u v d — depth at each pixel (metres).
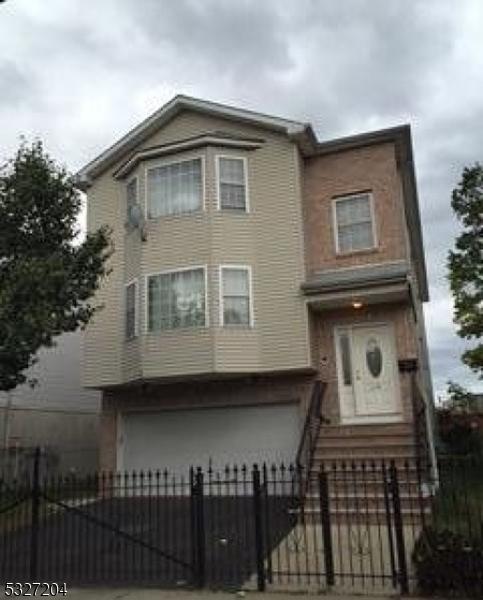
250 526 13.35
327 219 19.45
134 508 13.71
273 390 18.72
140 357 18.98
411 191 21.72
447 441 25.16
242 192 19.70
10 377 15.36
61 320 15.23
